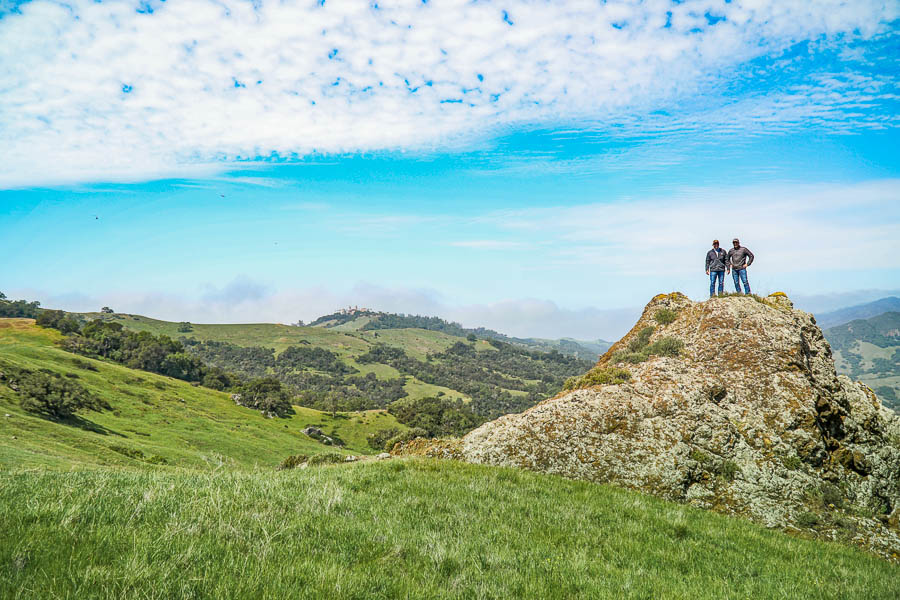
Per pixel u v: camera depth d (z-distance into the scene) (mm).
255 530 7012
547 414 17906
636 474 16016
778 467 16391
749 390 18797
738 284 24828
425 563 6816
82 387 126750
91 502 7348
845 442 18188
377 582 5816
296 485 10609
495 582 6492
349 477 12234
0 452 52031
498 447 17219
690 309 23672
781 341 19984
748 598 7457
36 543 5453
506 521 9789
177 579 5070
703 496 15531
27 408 93875
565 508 11250
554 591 6508
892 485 17141
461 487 12055
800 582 8719
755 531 12234
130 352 195250
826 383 19516
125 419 119125
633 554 8922
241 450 120625
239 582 5188
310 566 5902
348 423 183125
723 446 16875
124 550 5695
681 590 7293
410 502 10344
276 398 180875
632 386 19109
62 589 4609
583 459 16516
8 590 4531
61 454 67250
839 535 14234
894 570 11312
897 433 18812
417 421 187375
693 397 18172
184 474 11500
